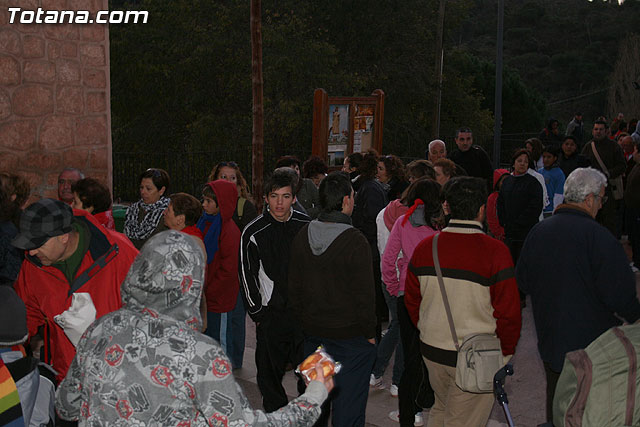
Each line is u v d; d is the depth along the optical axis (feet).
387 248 14.89
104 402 6.56
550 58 307.17
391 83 92.17
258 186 40.88
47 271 11.06
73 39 23.84
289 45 75.61
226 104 82.84
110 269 11.30
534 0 367.04
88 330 7.00
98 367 6.63
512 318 11.22
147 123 88.53
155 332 6.59
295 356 14.21
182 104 84.07
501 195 23.40
